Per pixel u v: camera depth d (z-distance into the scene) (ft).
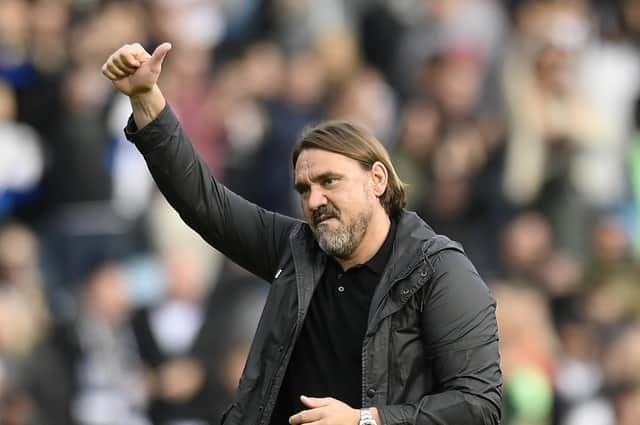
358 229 50.75
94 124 130.31
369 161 51.24
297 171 51.37
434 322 49.73
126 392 116.88
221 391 116.16
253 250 53.88
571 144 141.08
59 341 118.01
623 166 143.64
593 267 134.51
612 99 147.23
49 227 127.95
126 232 127.75
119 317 119.24
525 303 122.93
